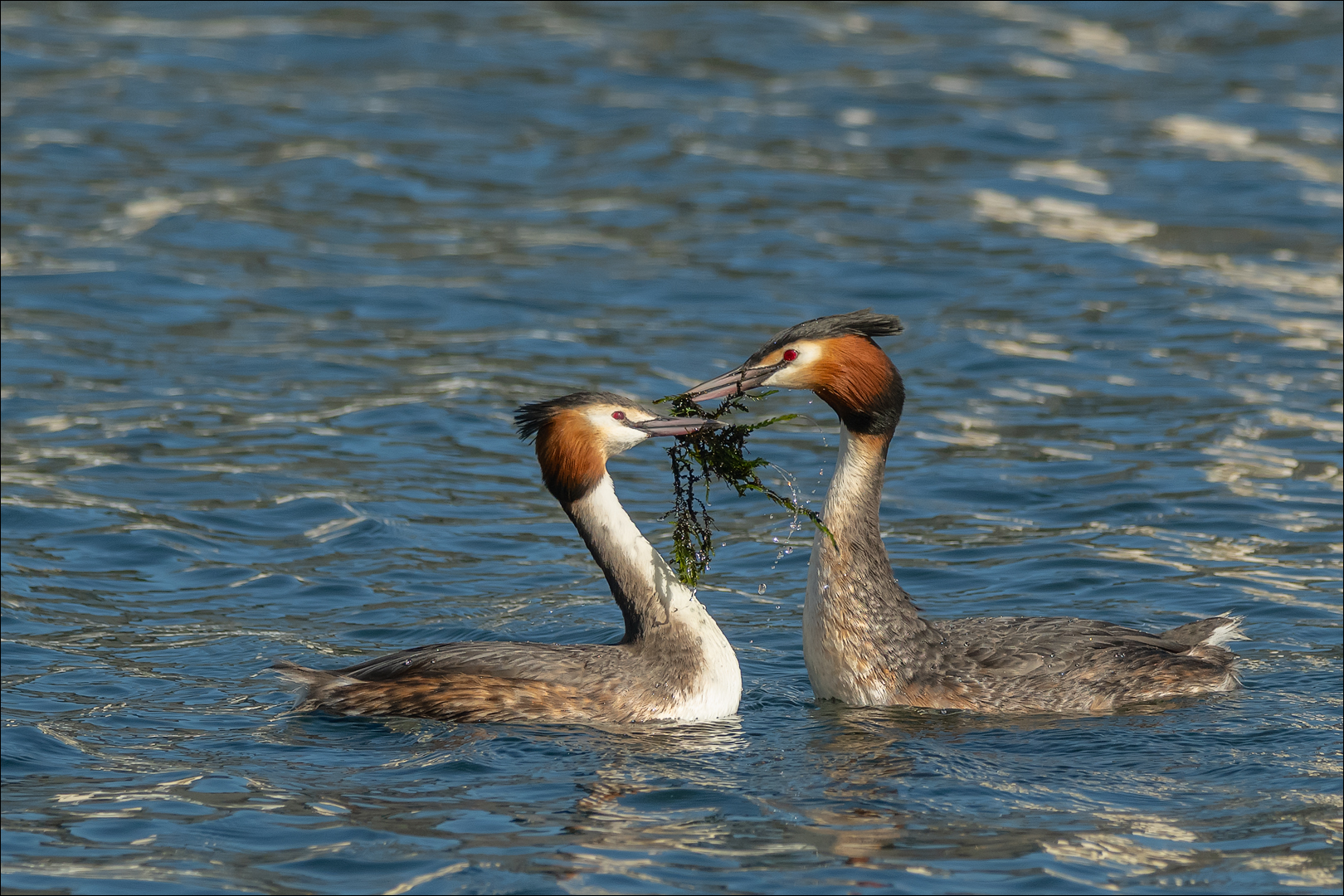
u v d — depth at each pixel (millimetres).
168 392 19422
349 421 18516
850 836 8562
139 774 9508
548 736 10219
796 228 27047
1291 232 26828
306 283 24109
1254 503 15789
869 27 41406
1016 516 15695
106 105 33562
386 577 14141
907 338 21828
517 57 37969
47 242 25312
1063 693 10867
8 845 8438
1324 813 8852
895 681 11023
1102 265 25234
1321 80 36719
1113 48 39969
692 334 21938
